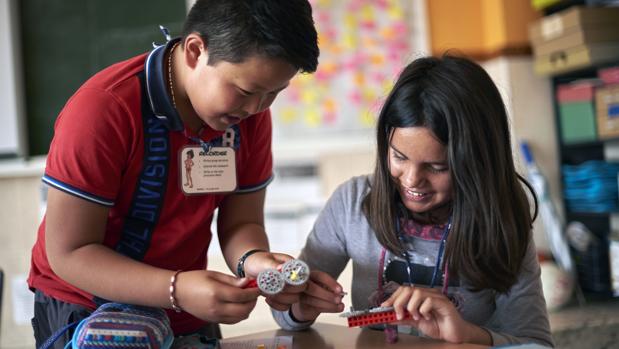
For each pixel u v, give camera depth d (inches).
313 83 142.0
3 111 134.1
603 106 128.0
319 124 142.6
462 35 148.3
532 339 46.9
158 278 41.1
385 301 47.1
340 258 56.1
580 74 137.9
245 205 53.2
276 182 140.3
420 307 43.1
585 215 137.2
